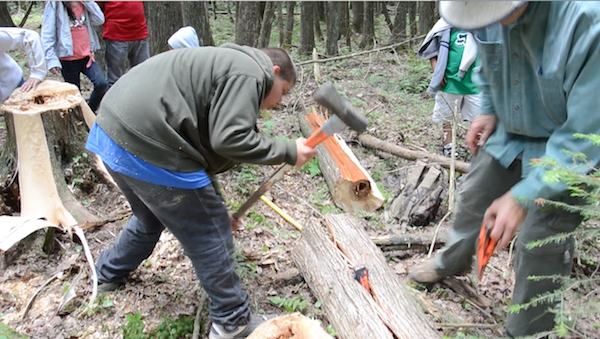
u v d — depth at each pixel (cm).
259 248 336
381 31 1289
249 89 196
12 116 341
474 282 303
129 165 205
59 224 334
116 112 202
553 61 171
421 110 629
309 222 314
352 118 209
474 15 159
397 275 298
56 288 288
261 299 288
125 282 290
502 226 181
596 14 154
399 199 388
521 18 173
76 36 486
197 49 208
